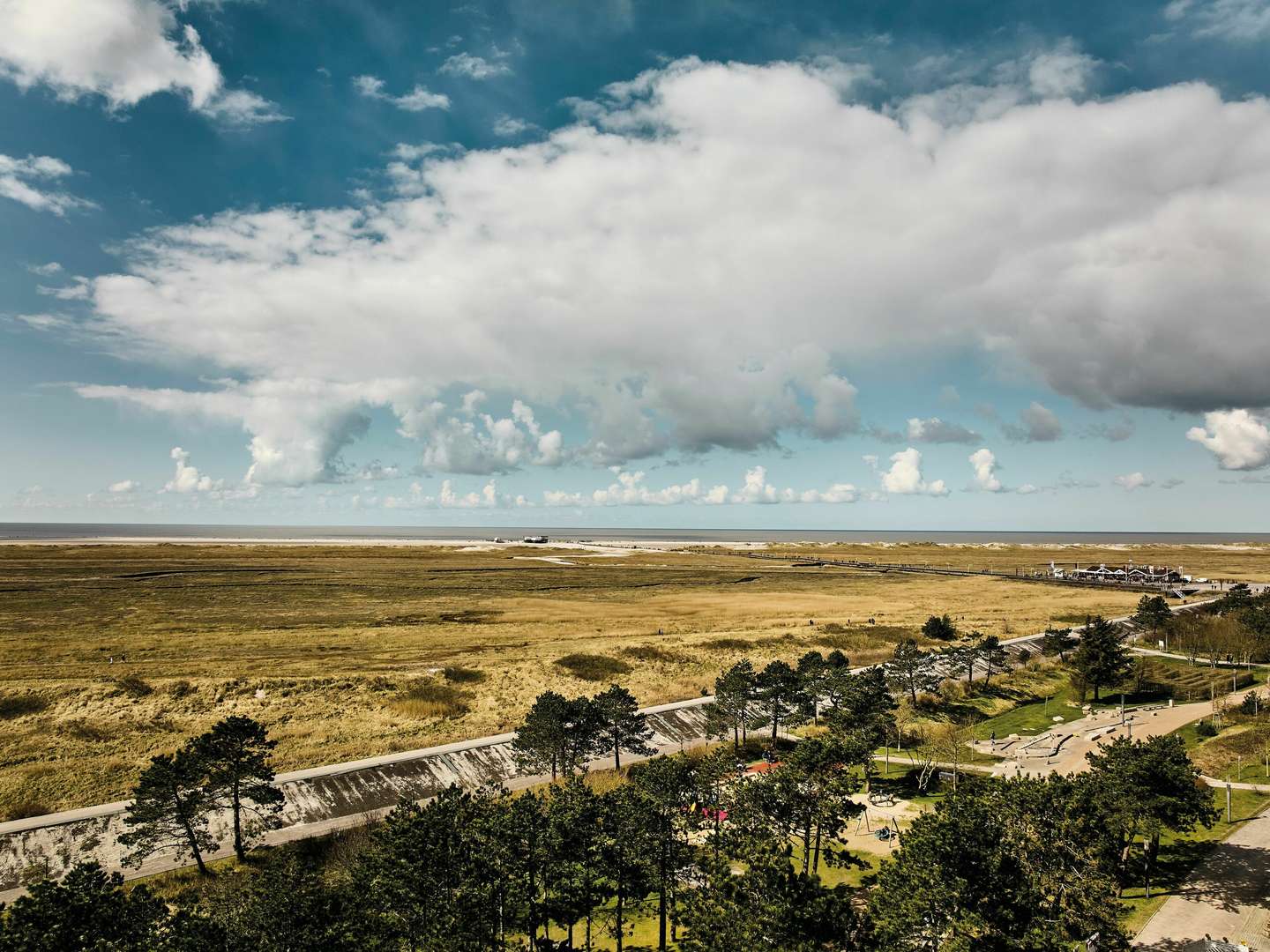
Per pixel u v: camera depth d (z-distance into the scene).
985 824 33.09
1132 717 78.44
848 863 43.34
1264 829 48.69
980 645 93.75
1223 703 79.88
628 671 96.38
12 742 64.94
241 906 30.84
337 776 59.56
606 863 34.00
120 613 131.50
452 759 64.19
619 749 68.06
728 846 32.53
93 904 27.47
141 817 45.97
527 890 32.28
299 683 84.56
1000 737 73.81
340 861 47.34
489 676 91.44
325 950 28.00
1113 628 100.56
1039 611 145.38
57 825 50.25
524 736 61.00
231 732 49.47
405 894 30.83
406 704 78.81
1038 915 30.06
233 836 51.28
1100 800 40.88
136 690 80.12
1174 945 35.47
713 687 90.38
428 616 136.75
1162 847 46.22
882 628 126.06
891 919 29.09
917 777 62.66
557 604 157.38
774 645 111.88
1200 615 127.31
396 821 34.12
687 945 29.86
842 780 40.91
